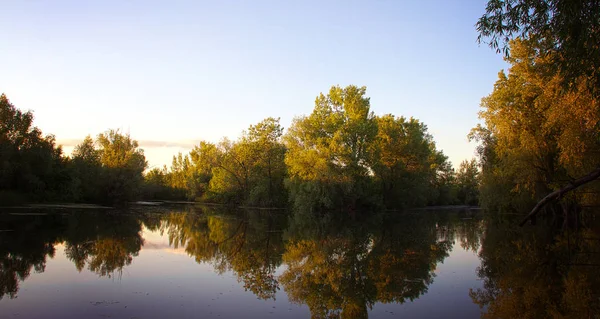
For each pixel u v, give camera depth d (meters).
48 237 21.44
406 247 21.52
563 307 10.58
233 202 66.12
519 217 44.09
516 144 30.89
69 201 51.94
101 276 12.98
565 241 23.38
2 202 40.94
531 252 19.50
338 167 48.91
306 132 51.41
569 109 19.45
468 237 26.03
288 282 13.31
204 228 30.20
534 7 10.92
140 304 9.99
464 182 98.06
